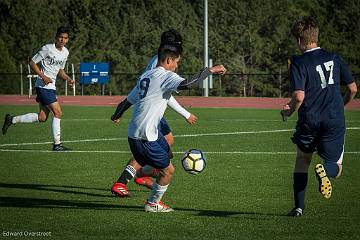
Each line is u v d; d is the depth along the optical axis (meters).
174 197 17.41
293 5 90.81
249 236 13.07
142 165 15.58
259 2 88.31
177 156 25.75
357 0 85.44
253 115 47.59
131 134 15.03
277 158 25.00
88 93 82.56
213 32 86.69
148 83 14.98
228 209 15.84
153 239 12.84
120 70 84.56
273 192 18.12
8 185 19.39
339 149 14.44
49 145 29.30
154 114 14.90
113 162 24.09
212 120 42.97
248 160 24.47
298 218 14.73
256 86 79.81
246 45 84.25
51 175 21.17
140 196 17.73
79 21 89.12
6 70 82.62
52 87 27.36
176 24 88.69
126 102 15.58
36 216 15.01
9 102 64.31
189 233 13.33
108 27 88.31
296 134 14.68
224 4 89.12
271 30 86.38
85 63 78.81
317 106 14.27
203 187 18.91
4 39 87.62
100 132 35.00
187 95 79.12
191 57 82.00
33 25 87.94
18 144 29.69
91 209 15.87
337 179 20.22
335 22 84.31
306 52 14.50
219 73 14.45
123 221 14.46
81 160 24.56
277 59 82.62
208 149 27.73
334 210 15.65
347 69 14.64
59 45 27.78
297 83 14.11
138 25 88.69
